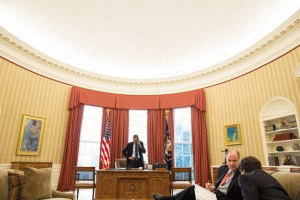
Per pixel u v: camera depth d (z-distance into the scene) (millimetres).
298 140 5148
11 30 6160
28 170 3463
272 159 5645
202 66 8469
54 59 7227
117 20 5629
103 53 7391
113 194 4859
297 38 5387
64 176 6953
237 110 7000
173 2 4969
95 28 5980
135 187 4973
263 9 5254
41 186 3432
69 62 8039
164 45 6891
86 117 8258
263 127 6020
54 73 7523
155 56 7629
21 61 6504
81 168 5562
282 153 5633
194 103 8094
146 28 5977
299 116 5160
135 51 7266
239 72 7145
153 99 8867
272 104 5965
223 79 7660
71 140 7375
